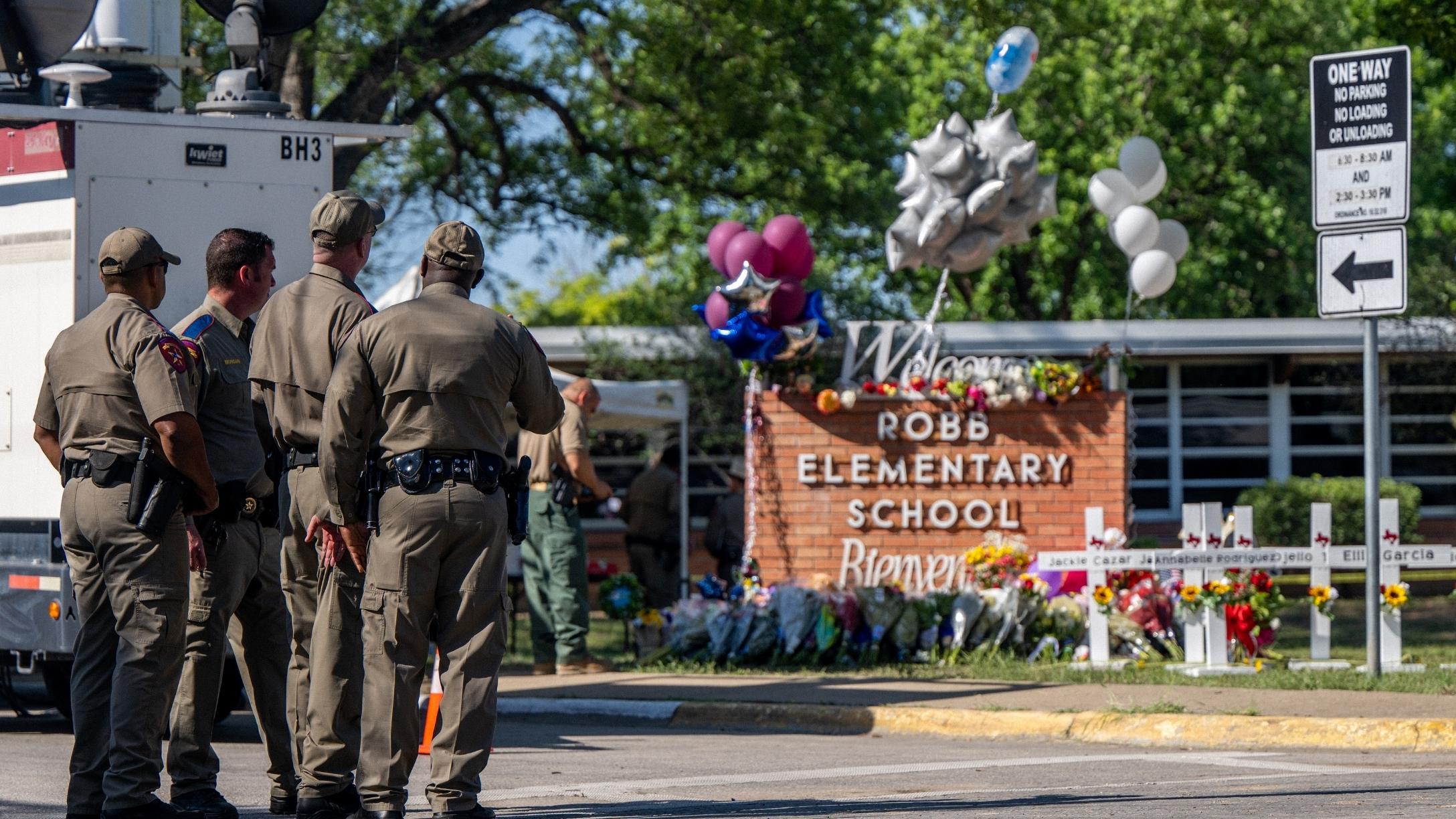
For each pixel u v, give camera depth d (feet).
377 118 122.01
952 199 91.35
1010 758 56.08
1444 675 72.43
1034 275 219.82
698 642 85.40
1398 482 151.74
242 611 41.57
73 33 61.31
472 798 35.22
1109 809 41.83
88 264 55.62
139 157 56.39
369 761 35.32
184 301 56.85
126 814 37.09
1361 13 127.24
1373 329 71.36
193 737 40.01
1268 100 202.39
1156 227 98.43
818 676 78.84
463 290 36.70
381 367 35.19
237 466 40.52
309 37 111.04
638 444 151.94
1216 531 81.51
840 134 165.58
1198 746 60.18
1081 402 92.43
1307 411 156.04
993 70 93.15
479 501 35.27
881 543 92.73
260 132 58.13
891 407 93.25
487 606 35.47
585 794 45.96
